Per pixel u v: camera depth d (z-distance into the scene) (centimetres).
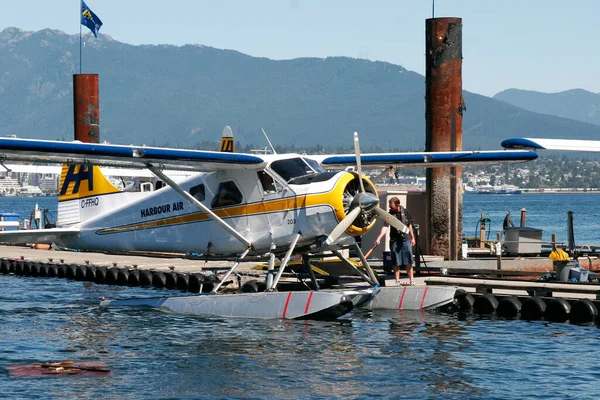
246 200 2062
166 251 2295
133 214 2355
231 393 1362
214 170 2086
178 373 1486
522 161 2362
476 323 1948
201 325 1922
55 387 1391
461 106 2789
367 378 1452
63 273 2966
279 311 1988
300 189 1973
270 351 1653
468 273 2438
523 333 1831
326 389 1385
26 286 2717
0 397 1330
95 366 1536
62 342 1744
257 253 2098
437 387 1399
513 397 1347
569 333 1831
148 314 2080
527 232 3048
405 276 2403
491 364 1551
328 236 1919
